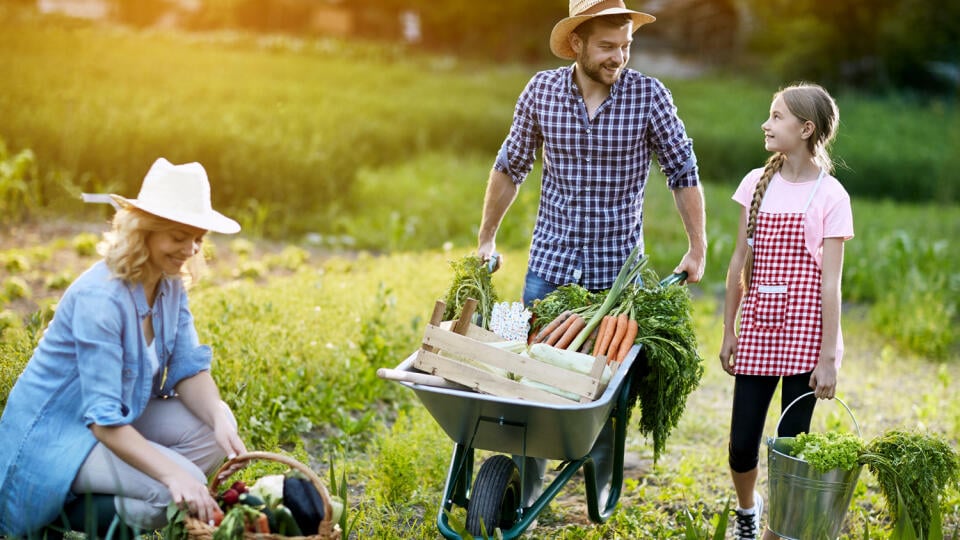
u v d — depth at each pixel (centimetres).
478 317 435
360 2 4334
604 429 471
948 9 3962
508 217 1254
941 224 1575
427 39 4372
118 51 2377
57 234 1070
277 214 1238
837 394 736
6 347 491
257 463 485
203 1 4044
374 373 634
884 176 2273
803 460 382
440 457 512
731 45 4488
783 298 418
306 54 3353
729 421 670
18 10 2644
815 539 389
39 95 1445
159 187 342
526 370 376
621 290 425
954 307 1027
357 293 759
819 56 4006
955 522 488
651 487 533
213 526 331
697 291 1136
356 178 1362
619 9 437
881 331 973
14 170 1113
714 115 2927
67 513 351
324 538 325
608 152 462
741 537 444
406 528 454
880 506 510
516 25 4297
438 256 973
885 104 3509
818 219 412
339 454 543
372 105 2242
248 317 664
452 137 2089
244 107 1716
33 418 349
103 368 341
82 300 344
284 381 577
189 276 375
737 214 1554
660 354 409
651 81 461
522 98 477
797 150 417
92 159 1204
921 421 671
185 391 378
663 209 1502
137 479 347
